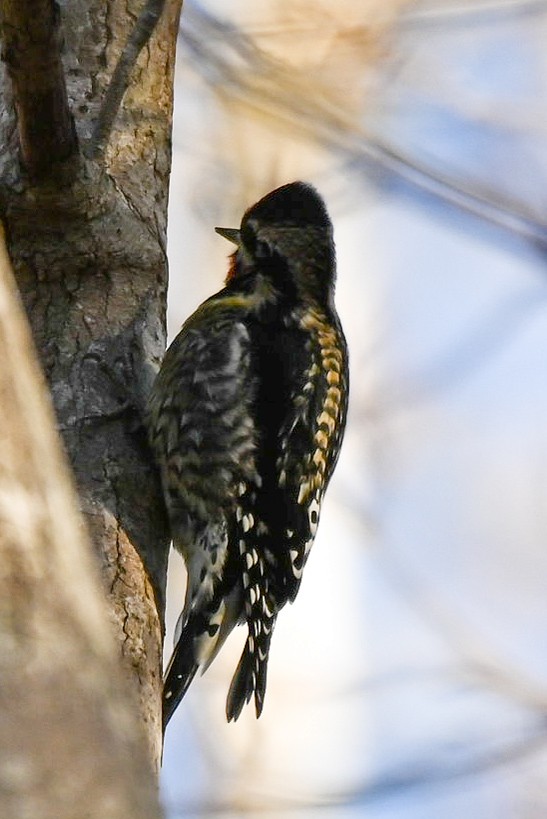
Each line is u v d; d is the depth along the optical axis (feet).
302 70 47.80
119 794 16.03
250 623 34.88
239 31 48.19
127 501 30.40
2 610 16.61
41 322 31.78
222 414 35.32
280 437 35.94
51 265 32.14
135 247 33.06
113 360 32.01
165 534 31.71
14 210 31.60
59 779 15.85
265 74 47.78
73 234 32.19
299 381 36.73
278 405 36.11
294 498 36.19
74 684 16.57
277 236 38.45
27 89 28.76
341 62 47.47
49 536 17.30
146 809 16.14
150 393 32.58
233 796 39.83
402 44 47.19
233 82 47.96
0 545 16.92
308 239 38.60
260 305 37.42
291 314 37.60
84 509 29.55
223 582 34.81
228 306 37.27
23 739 15.96
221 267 48.39
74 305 32.09
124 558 29.12
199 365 35.81
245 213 40.32
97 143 31.68
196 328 36.78
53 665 16.55
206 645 34.40
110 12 34.83
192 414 35.09
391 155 43.34
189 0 48.60
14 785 15.65
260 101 47.62
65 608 17.01
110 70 34.27
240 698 34.68
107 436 31.09
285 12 48.03
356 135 46.06
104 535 29.30
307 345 37.32
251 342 36.52
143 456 31.89
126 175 33.86
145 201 33.86
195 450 34.81
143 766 16.67
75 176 31.12
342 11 47.60
